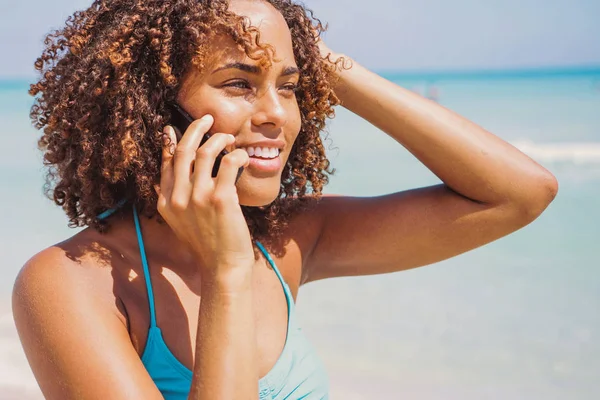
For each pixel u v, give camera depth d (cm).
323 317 584
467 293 634
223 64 174
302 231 230
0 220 934
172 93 179
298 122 189
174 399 176
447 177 225
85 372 156
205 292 164
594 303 596
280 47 180
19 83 11212
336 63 219
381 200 236
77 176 192
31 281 167
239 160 167
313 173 225
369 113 225
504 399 450
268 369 191
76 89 185
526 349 518
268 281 208
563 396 453
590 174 1318
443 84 8294
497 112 3038
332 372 488
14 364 497
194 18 173
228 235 164
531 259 732
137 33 178
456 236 229
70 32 198
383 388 464
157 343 176
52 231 856
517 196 224
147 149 180
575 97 4309
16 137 2153
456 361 500
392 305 608
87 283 170
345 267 240
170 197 169
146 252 188
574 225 873
